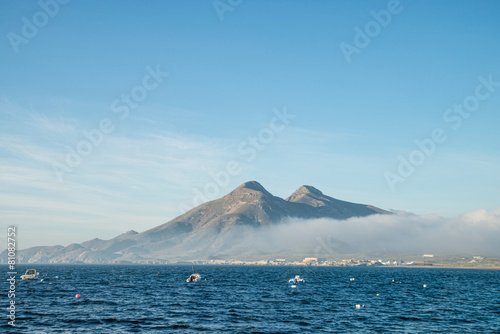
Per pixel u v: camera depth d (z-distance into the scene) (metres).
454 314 77.62
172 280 184.25
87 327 60.19
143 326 61.56
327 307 85.31
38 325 61.16
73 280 177.00
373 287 151.12
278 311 78.31
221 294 110.44
